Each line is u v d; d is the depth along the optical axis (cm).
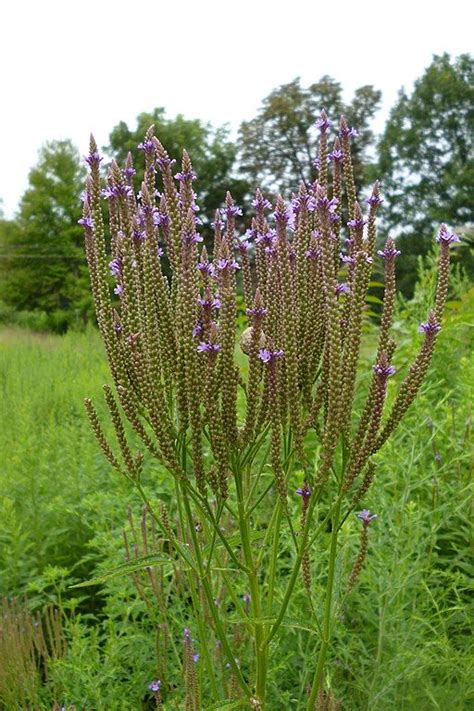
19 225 3934
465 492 358
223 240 227
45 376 1054
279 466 209
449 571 325
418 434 361
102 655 356
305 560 244
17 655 323
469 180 3341
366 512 245
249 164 3519
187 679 247
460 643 312
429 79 3575
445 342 512
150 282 202
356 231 215
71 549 486
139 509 461
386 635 293
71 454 570
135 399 219
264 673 228
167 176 223
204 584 218
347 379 200
